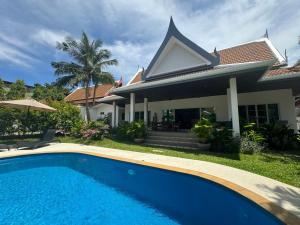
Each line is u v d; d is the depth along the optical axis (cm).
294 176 630
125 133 1545
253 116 1516
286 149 1095
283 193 501
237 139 1020
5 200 588
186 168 742
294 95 1709
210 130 1091
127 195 624
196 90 1493
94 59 2583
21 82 3581
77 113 2209
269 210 411
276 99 1431
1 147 1242
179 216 486
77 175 845
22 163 1037
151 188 682
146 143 1416
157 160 890
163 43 1845
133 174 847
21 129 1809
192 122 1739
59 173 876
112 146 1342
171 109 2009
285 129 1140
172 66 1830
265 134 1143
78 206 546
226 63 1684
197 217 480
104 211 516
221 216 483
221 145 1049
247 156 912
